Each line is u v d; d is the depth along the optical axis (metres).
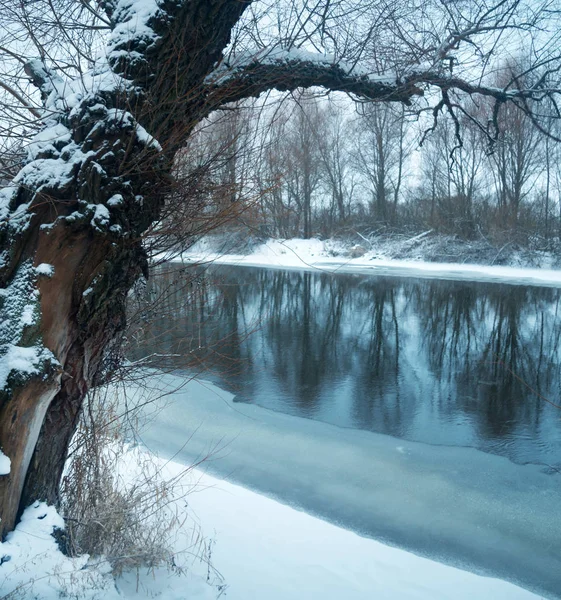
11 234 2.54
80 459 3.53
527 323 15.07
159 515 4.02
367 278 26.28
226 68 3.12
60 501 3.32
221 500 4.91
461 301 18.98
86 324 2.78
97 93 2.61
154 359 4.93
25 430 2.57
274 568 3.70
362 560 4.04
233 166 3.65
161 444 6.32
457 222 35.56
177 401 7.72
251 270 29.00
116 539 3.33
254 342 12.20
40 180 2.50
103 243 2.63
